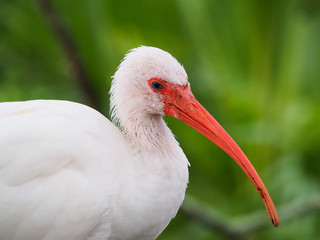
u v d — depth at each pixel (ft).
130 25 40.09
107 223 28.14
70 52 37.96
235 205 41.04
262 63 40.19
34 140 27.37
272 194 40.63
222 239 42.32
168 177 28.76
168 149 29.19
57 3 37.91
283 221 39.96
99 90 39.81
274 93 40.60
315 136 40.75
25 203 27.09
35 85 40.83
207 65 40.42
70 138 27.76
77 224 27.61
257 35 39.78
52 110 28.45
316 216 42.42
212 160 40.37
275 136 40.55
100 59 38.88
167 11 39.91
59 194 27.32
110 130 28.96
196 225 42.47
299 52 42.11
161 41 40.40
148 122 29.19
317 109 40.91
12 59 40.27
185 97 29.01
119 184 28.02
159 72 28.63
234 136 40.37
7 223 27.12
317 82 43.14
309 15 46.29
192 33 40.09
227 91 40.47
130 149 28.96
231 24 39.70
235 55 40.14
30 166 27.14
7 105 28.40
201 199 41.16
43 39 39.88
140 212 28.35
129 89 29.17
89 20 38.22
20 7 39.32
